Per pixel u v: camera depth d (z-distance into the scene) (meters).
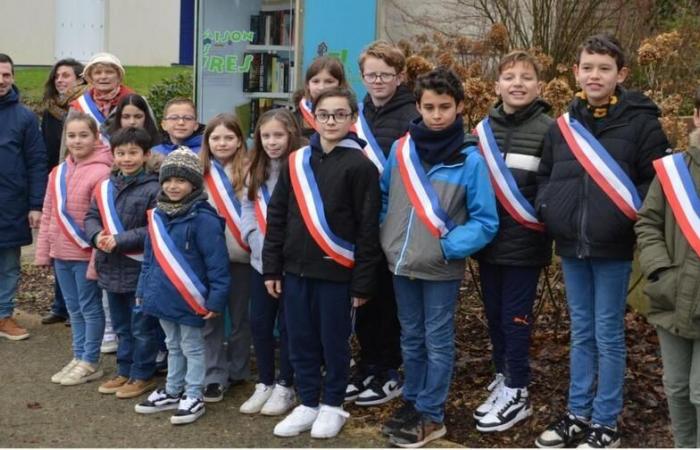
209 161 4.97
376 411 4.70
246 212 4.84
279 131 4.72
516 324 4.36
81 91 6.32
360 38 7.16
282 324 4.67
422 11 8.91
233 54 7.44
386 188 4.41
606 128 4.00
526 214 4.28
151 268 4.69
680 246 3.62
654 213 3.74
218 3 7.35
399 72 4.73
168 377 4.76
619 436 4.18
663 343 3.74
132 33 18.22
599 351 4.09
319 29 6.99
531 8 7.98
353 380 4.86
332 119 4.30
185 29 8.06
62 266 5.23
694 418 3.77
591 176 3.97
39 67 17.50
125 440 4.39
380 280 4.66
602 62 3.96
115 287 4.94
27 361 5.53
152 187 4.95
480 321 5.71
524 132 4.36
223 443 4.35
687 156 3.67
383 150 4.68
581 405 4.18
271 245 4.50
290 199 4.46
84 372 5.16
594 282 4.09
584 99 4.11
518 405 4.38
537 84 4.38
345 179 4.32
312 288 4.41
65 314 6.36
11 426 4.55
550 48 7.80
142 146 4.97
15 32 18.31
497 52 6.43
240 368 5.07
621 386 4.08
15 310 6.62
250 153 4.88
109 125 5.62
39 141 6.05
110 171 5.15
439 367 4.25
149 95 10.42
